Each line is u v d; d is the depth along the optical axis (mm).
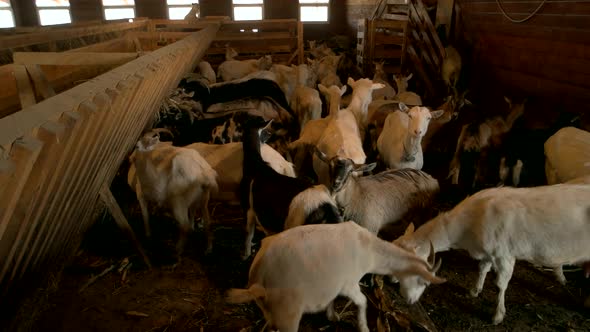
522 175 5777
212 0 19062
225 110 7777
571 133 4922
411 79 12266
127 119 3586
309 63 12320
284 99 8297
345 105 9070
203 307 3914
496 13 8961
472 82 10195
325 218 3494
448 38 11242
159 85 4625
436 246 3715
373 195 4133
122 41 9164
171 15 19359
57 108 2061
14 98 4109
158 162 4277
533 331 3617
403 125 5398
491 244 3508
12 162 1586
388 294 4047
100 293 4059
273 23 13062
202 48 8414
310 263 2838
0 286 2422
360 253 3076
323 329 3646
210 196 4680
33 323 3469
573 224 3375
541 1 7418
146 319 3758
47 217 2584
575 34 6613
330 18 19828
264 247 2990
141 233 5113
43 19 18438
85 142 2615
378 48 12445
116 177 5688
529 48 7898
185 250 4781
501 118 6242
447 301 3979
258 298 2857
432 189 4441
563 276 4172
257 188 4020
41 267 3203
